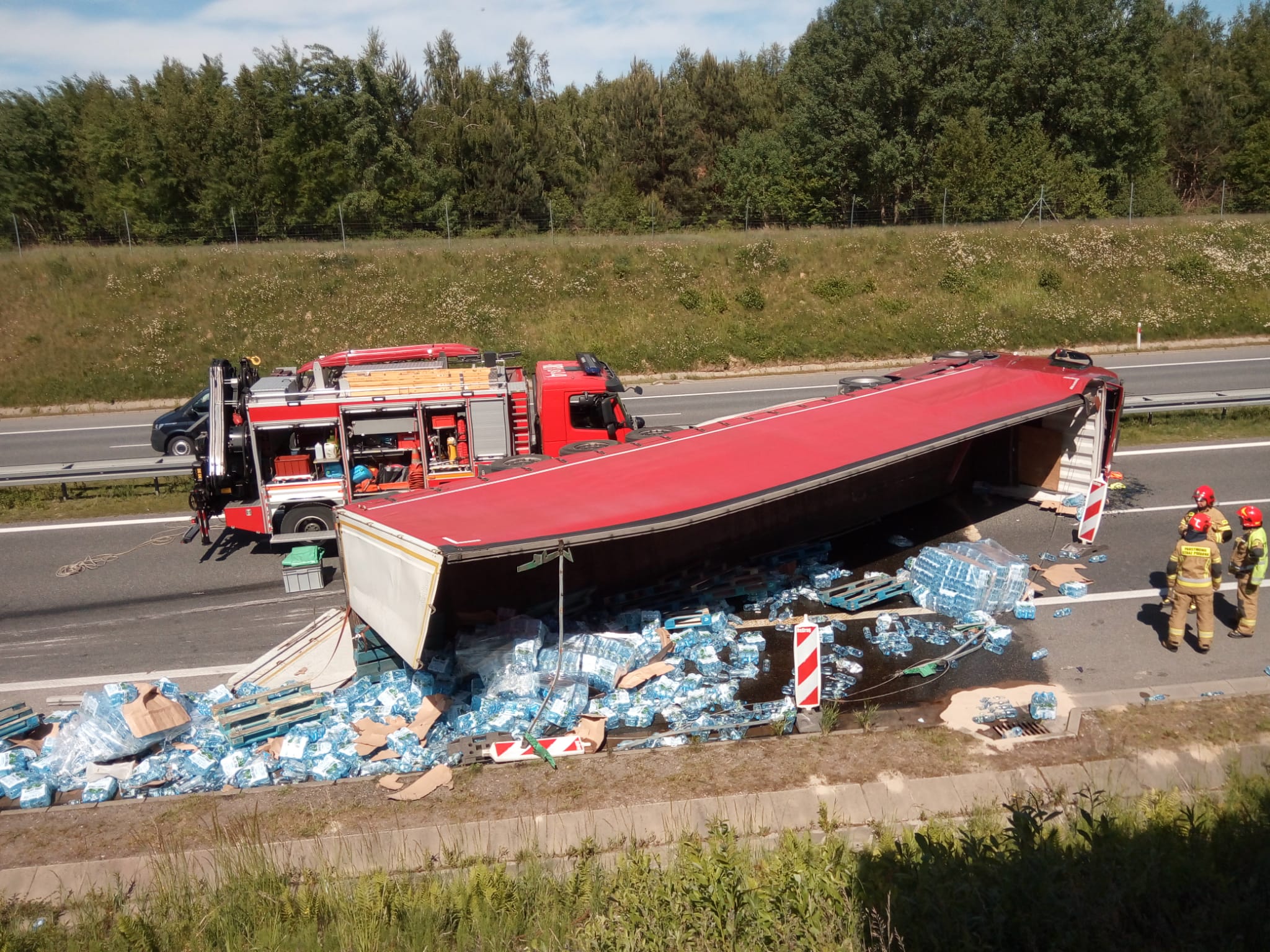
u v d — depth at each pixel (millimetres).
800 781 7309
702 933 5160
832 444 11406
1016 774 7312
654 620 10438
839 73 45969
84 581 12867
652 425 21297
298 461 13102
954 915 5027
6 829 7191
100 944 5652
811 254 32781
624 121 53719
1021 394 13328
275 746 8289
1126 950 4938
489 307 30422
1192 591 9344
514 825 6914
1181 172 53625
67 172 47281
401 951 5449
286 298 30094
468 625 10000
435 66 52812
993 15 44469
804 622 8438
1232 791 6734
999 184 40625
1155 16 45125
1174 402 18203
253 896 6008
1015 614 10547
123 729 8195
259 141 45344
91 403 26172
